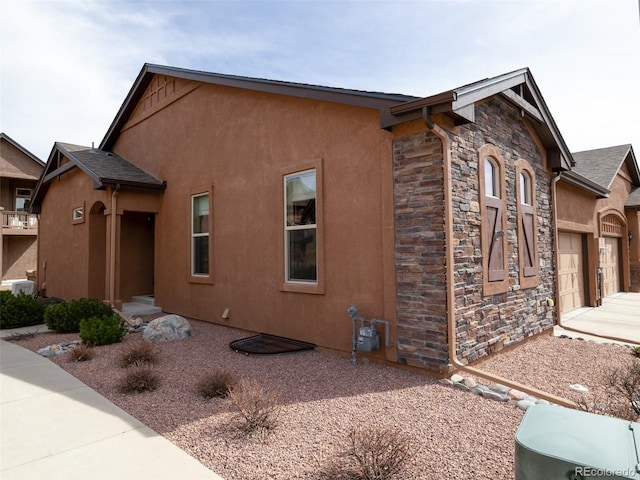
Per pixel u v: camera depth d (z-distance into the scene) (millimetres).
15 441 3781
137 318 9586
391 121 5504
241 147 8500
